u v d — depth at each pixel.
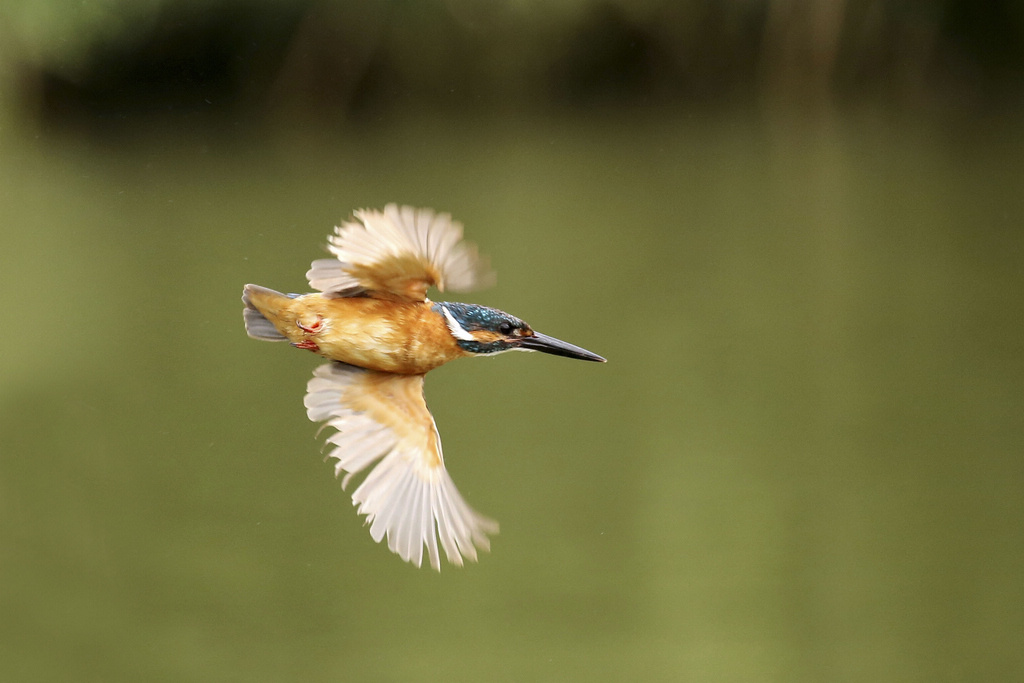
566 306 17.11
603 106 38.44
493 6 35.50
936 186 24.31
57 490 11.55
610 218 22.86
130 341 15.71
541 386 14.70
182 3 32.00
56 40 31.06
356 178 26.19
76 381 14.20
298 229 20.75
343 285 5.16
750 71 37.81
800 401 13.48
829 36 36.53
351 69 34.97
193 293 17.53
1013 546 10.03
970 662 8.57
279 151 30.94
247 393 14.21
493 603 9.52
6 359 14.71
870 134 31.27
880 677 8.42
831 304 16.94
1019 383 13.66
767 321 16.33
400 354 5.29
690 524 10.62
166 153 30.52
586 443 12.58
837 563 9.85
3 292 17.56
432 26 35.56
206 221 21.66
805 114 35.81
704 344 15.49
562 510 11.03
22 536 10.68
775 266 19.09
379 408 5.32
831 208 23.02
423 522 5.09
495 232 21.70
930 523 10.49
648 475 11.63
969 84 36.19
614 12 36.75
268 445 12.80
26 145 32.12
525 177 27.00
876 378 14.02
